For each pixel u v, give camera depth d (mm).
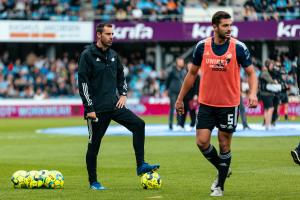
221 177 27594
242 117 66688
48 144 56250
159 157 44156
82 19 109250
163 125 78500
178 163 40656
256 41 107375
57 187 30641
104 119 30328
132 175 35875
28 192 29109
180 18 106375
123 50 113438
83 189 30109
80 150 50625
